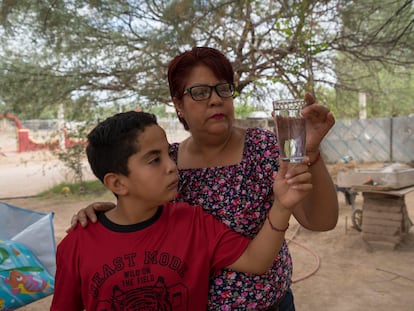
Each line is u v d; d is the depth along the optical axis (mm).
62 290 1481
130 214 1459
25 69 8320
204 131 1579
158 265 1407
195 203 1611
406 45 7906
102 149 1410
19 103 8727
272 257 1384
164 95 8758
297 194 1275
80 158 11297
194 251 1453
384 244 5504
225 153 1640
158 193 1390
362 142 14867
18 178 14461
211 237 1479
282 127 1268
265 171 1548
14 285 2379
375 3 7266
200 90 1538
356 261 5152
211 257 1469
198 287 1445
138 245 1426
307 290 4410
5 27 7227
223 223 1542
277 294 1572
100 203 1578
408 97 11555
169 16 6449
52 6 6836
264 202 1562
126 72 8156
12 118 22344
